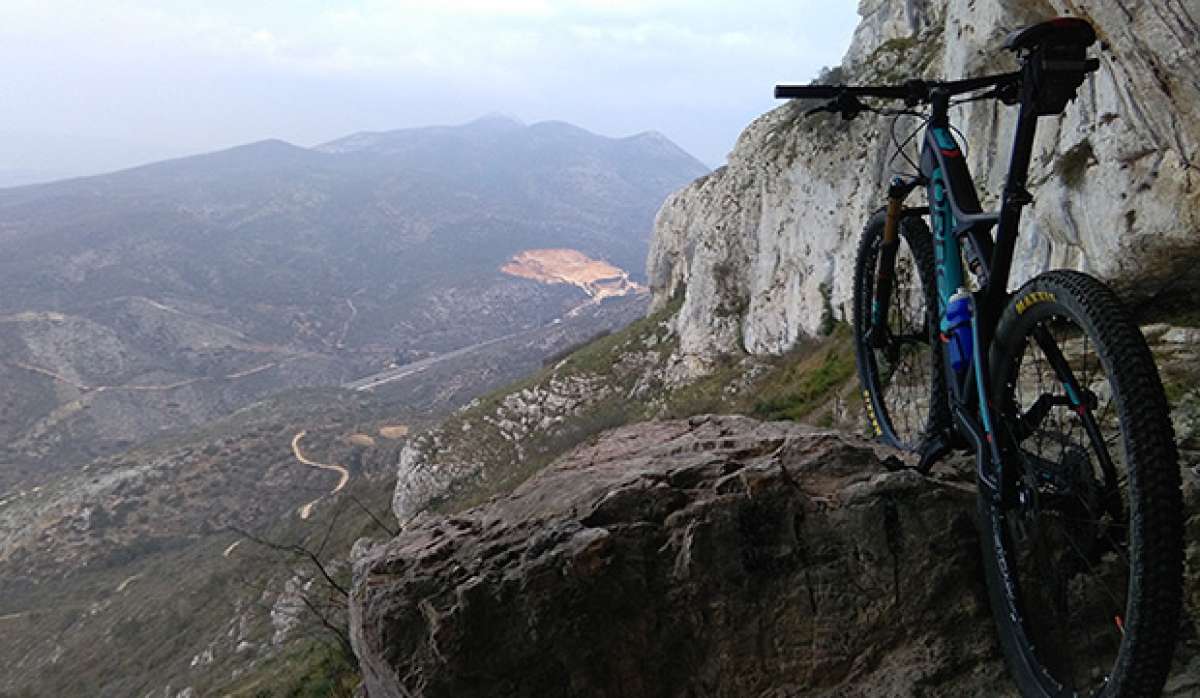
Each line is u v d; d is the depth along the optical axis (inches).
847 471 113.7
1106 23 150.3
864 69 960.9
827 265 1019.9
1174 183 169.2
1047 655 83.5
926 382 138.3
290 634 976.3
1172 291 188.1
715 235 1535.4
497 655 94.9
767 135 1443.2
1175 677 85.9
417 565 102.8
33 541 3563.0
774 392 865.5
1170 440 58.1
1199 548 98.3
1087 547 74.8
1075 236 217.3
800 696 98.2
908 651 98.0
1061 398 74.0
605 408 1833.2
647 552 103.9
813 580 102.7
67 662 2097.7
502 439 1959.9
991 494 85.0
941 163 96.0
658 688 99.9
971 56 354.6
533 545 101.7
